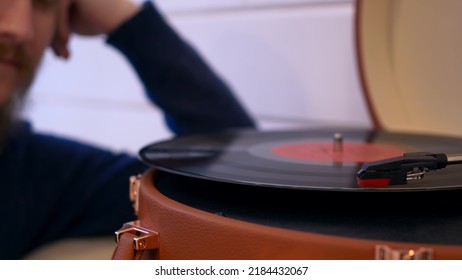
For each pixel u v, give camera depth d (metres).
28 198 0.72
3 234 0.69
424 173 0.36
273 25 0.84
